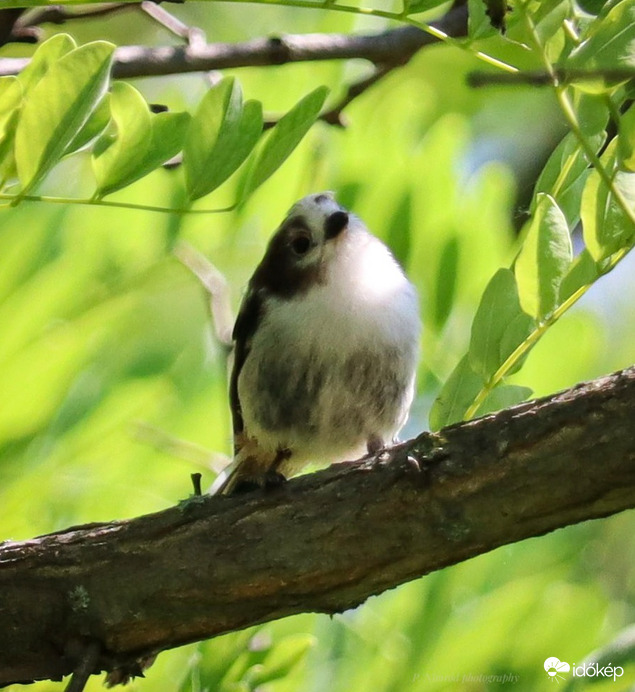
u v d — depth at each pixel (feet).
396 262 31.12
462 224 32.48
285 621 28.25
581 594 28.94
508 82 17.20
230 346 31.81
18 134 19.98
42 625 22.85
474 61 40.68
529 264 21.65
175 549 22.68
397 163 33.35
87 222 31.73
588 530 32.14
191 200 21.43
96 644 22.88
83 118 20.01
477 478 20.71
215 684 25.40
